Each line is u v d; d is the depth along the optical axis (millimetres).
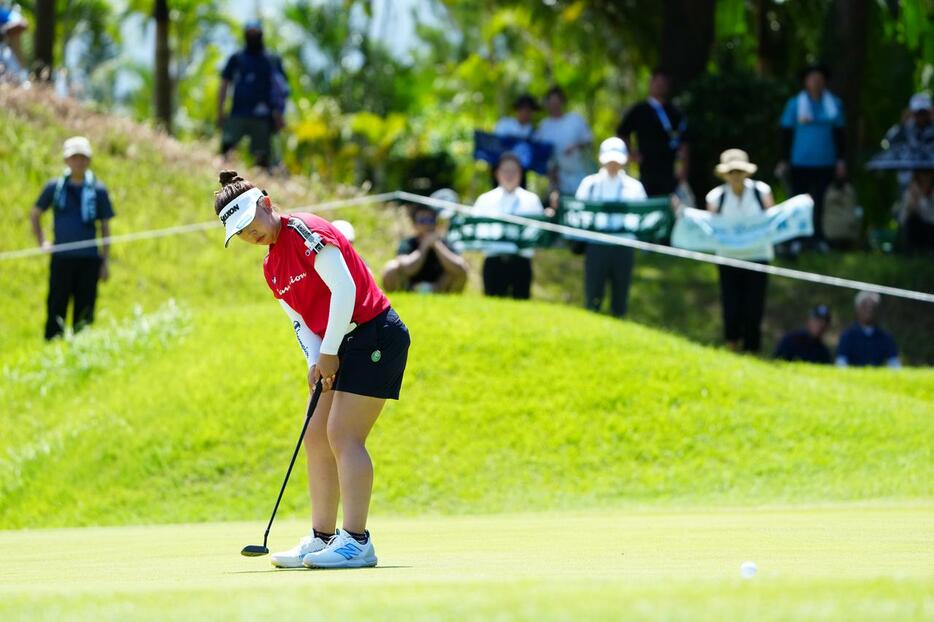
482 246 43188
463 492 32594
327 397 16359
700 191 65500
